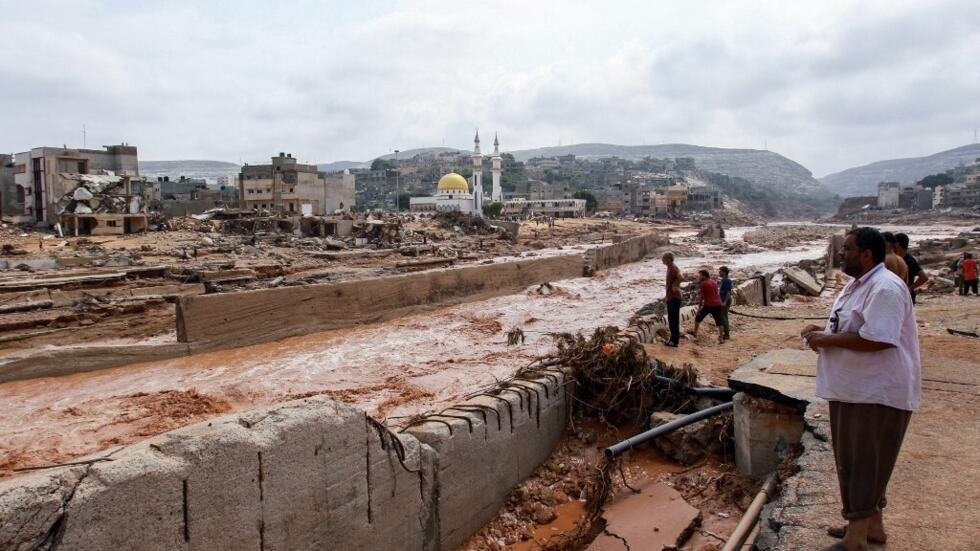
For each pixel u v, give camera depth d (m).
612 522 7.95
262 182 81.56
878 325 4.53
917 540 4.94
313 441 5.80
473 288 28.36
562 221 115.12
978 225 129.62
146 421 12.43
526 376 10.02
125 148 65.12
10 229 51.31
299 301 20.44
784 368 9.34
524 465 9.03
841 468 4.87
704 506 8.20
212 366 16.72
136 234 51.16
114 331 20.11
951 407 8.04
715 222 159.88
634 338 11.17
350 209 96.12
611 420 10.39
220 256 39.41
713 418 9.55
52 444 11.20
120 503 4.50
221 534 5.10
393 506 6.65
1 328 18.28
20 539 4.04
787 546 5.18
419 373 15.82
